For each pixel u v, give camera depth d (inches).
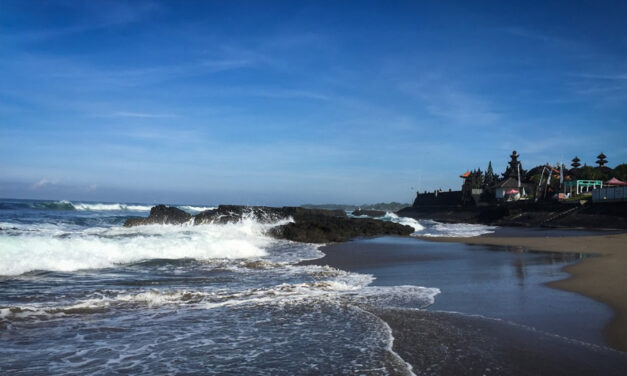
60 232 927.0
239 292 428.8
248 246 832.9
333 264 684.7
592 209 2172.7
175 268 598.5
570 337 282.5
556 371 224.5
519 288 458.6
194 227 1229.7
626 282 488.4
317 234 1183.6
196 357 246.7
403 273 584.4
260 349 260.4
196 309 359.9
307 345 267.6
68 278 496.4
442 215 3929.6
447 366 230.7
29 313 337.1
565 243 1073.5
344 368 228.2
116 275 527.8
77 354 250.7
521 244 1074.7
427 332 293.7
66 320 322.7
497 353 251.3
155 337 284.4
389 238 1321.4
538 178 3826.3
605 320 323.9
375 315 340.5
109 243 674.8
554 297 408.8
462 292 436.8
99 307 362.3
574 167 3875.5
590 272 562.6
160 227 1202.6
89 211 2315.5
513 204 3036.4
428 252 883.4
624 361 239.9
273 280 515.8
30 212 1921.8
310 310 357.1
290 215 1572.3
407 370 225.0
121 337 284.0
